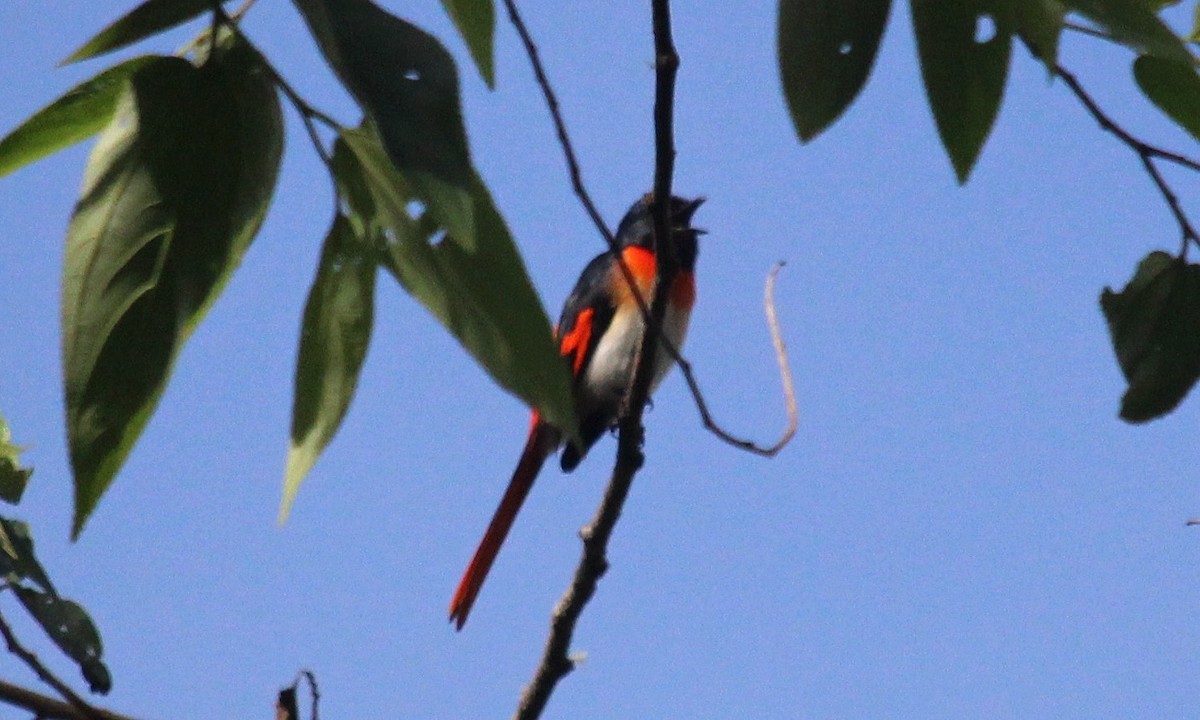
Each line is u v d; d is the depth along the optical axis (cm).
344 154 370
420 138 325
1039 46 378
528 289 365
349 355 399
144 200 367
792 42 395
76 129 388
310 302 392
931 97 403
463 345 368
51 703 536
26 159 391
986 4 388
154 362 368
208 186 369
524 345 365
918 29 397
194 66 368
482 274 365
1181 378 508
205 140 369
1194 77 446
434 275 370
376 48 330
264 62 368
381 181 371
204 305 407
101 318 365
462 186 324
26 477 511
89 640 505
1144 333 509
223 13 363
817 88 396
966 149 404
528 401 364
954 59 397
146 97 367
